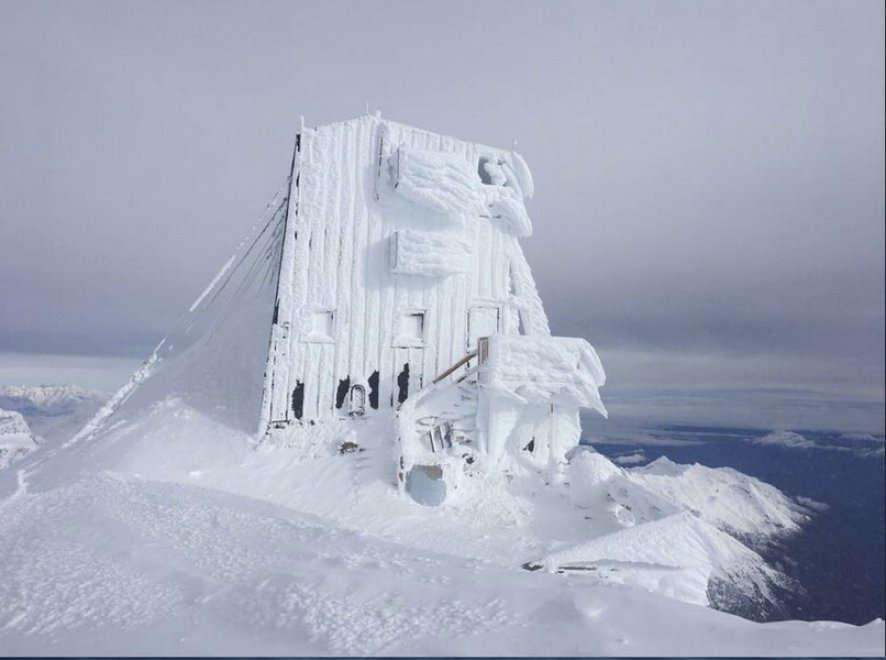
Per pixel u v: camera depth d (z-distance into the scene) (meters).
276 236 27.58
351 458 19.47
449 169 22.84
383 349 22.48
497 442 19.89
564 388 19.78
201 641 5.91
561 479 19.05
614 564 12.63
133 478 16.64
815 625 6.24
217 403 22.69
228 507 13.83
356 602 6.89
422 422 20.23
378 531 15.48
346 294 22.14
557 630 5.94
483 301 24.25
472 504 17.86
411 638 5.78
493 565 9.40
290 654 5.39
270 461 19.19
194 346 27.84
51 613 7.20
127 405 25.11
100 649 5.71
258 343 25.77
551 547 14.79
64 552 10.07
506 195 24.91
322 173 22.20
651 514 15.72
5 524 12.67
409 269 22.30
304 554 9.70
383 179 22.88
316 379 21.39
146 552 9.92
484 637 5.77
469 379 21.23
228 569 8.89
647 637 5.76
